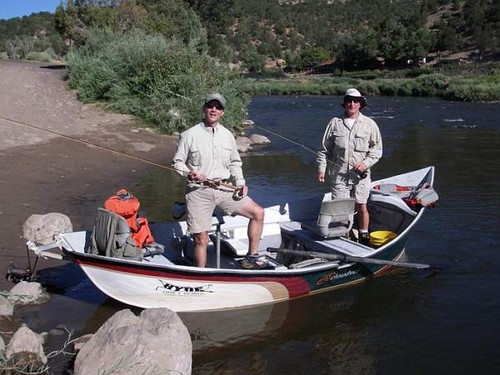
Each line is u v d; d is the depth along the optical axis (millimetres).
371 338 5113
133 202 5613
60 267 6484
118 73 17672
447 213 8836
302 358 4762
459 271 6629
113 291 5406
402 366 4660
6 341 4727
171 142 15000
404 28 74125
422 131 19500
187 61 17125
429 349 4922
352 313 5613
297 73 76938
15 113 15555
